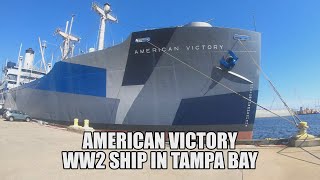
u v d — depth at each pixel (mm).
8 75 45844
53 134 17812
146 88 19094
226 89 17719
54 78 26156
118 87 20250
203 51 17859
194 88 18031
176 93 18328
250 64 17891
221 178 7352
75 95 23422
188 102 18109
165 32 18375
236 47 17781
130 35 19531
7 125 25359
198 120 18062
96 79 21641
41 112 29141
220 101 17781
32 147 12141
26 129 21500
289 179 7090
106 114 20938
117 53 20312
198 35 17828
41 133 18438
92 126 21844
